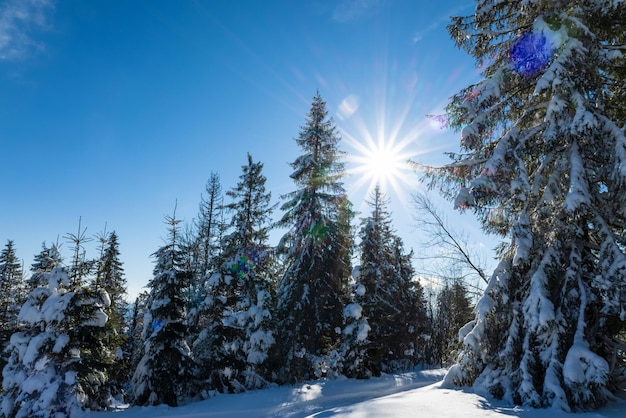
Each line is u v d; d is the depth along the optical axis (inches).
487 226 475.8
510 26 462.6
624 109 406.6
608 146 354.9
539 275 346.6
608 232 335.6
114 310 895.7
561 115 359.6
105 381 669.9
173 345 695.1
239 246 874.1
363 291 994.7
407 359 1501.0
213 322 799.1
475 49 468.8
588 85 375.9
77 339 608.1
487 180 389.7
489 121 427.5
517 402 323.6
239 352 836.6
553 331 331.9
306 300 871.7
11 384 595.5
